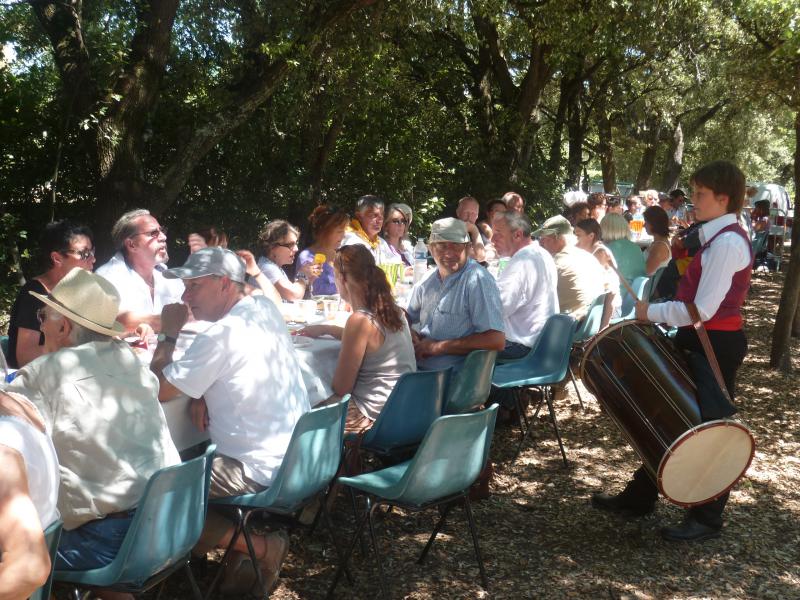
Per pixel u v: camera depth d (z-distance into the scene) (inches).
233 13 357.1
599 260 267.6
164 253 174.6
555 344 199.5
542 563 146.7
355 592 135.0
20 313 149.7
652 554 151.2
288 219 450.0
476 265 177.8
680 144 1003.9
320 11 347.6
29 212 368.2
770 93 315.9
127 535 96.3
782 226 665.6
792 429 229.9
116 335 104.7
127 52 324.5
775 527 164.1
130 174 323.3
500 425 226.8
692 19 550.3
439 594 134.7
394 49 486.9
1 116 355.9
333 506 167.9
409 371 159.0
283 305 201.0
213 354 120.2
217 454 124.1
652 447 146.2
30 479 75.7
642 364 148.6
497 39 621.6
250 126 415.2
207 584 134.0
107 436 100.0
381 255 259.4
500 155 635.5
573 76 722.8
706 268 146.3
